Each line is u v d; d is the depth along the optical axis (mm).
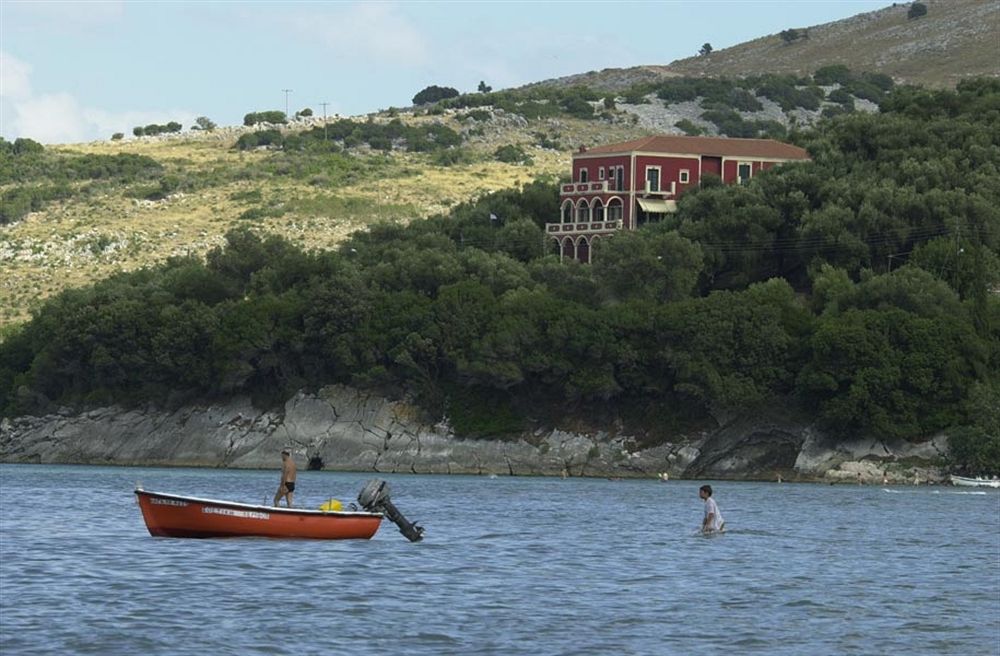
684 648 86500
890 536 149500
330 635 87188
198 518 124750
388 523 148625
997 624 95875
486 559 121125
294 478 126875
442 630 89625
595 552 128500
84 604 95062
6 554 117938
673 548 132875
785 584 111438
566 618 94562
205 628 88188
